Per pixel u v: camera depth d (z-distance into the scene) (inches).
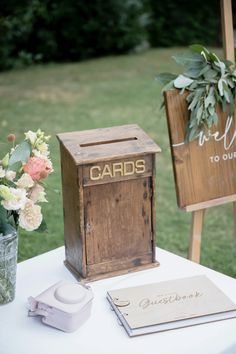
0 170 65.7
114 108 243.6
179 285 70.6
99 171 70.7
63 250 82.0
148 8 361.4
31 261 78.7
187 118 84.7
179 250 133.6
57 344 61.9
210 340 62.5
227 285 72.1
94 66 322.7
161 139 207.8
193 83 83.9
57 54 343.3
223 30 87.8
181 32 366.3
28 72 314.5
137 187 73.5
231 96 86.2
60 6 335.0
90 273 73.6
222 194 89.7
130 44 348.8
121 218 73.7
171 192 166.6
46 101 254.5
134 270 75.5
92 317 65.9
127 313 64.9
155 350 61.0
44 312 64.1
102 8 339.6
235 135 89.1
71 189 72.6
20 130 215.6
